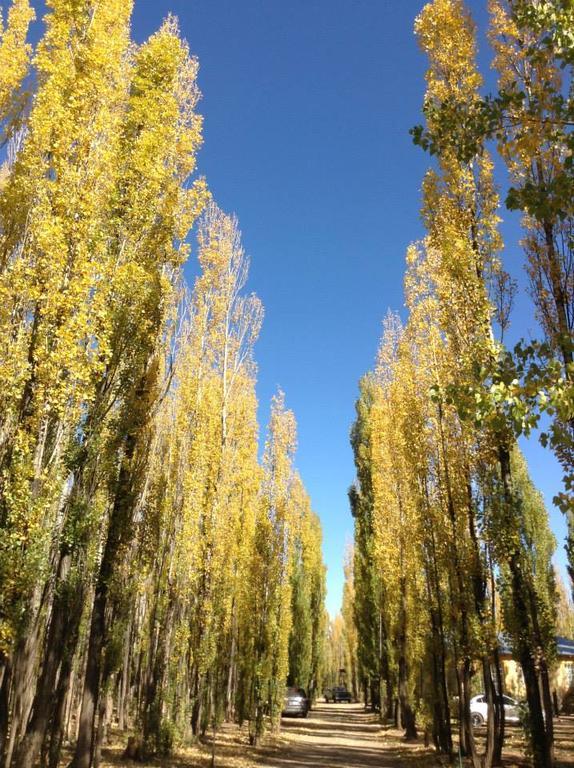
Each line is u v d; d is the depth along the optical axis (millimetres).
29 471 7734
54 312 8234
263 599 20906
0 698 7508
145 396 11836
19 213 9695
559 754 16156
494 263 11820
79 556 9586
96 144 9508
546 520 27891
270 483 23156
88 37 10086
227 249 19359
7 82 11492
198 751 16219
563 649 25984
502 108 5352
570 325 8758
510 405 4727
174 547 15727
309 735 24281
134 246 10906
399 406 16828
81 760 9789
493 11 11695
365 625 34375
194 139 12945
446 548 13188
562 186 4863
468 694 12711
